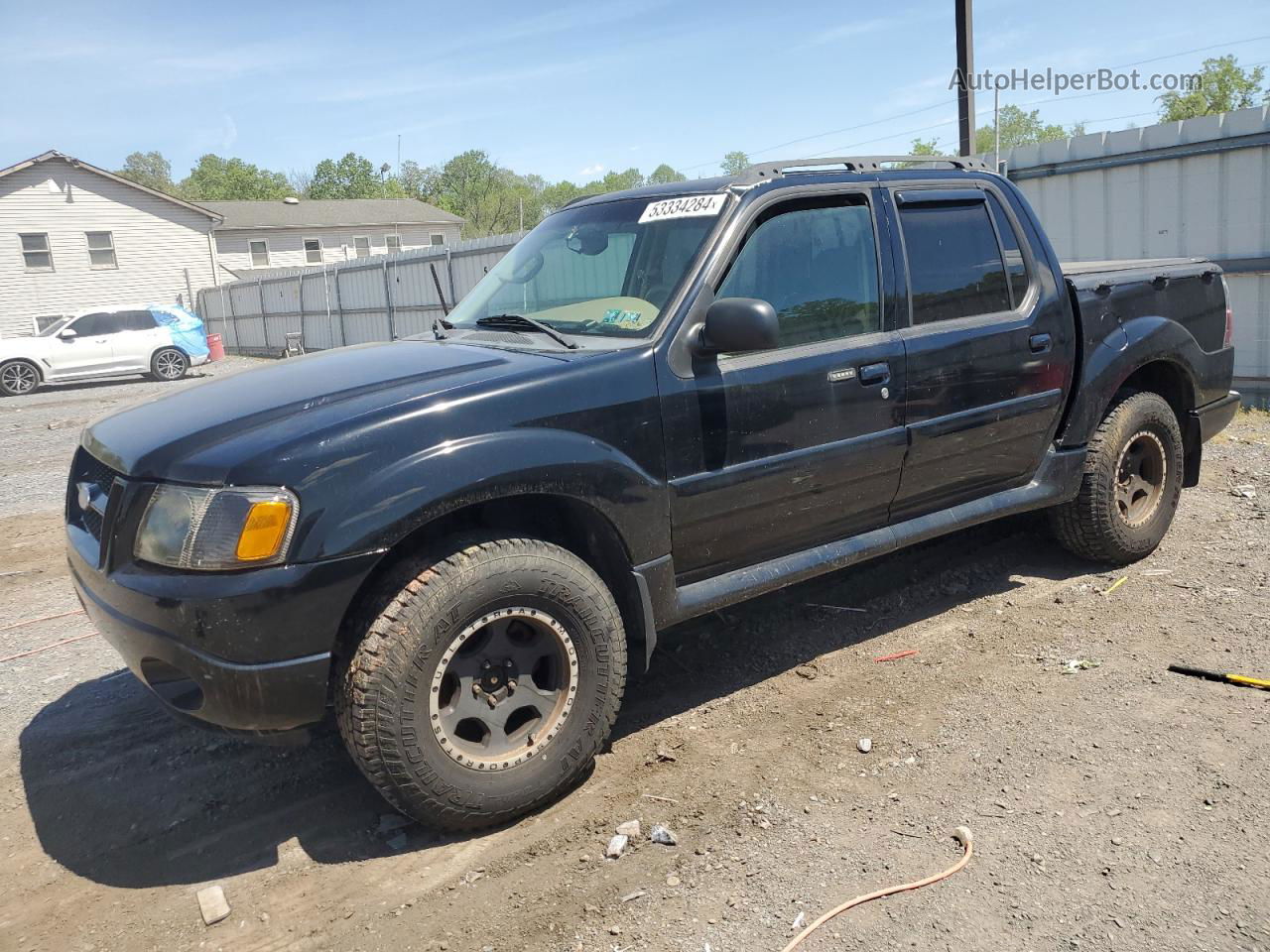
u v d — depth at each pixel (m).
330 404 3.02
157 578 2.80
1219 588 4.71
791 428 3.66
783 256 3.74
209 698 2.80
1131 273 4.97
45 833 3.23
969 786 3.17
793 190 3.79
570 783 3.31
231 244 45.66
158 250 36.19
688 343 3.43
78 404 18.56
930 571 5.25
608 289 3.76
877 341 3.91
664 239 3.71
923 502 4.23
